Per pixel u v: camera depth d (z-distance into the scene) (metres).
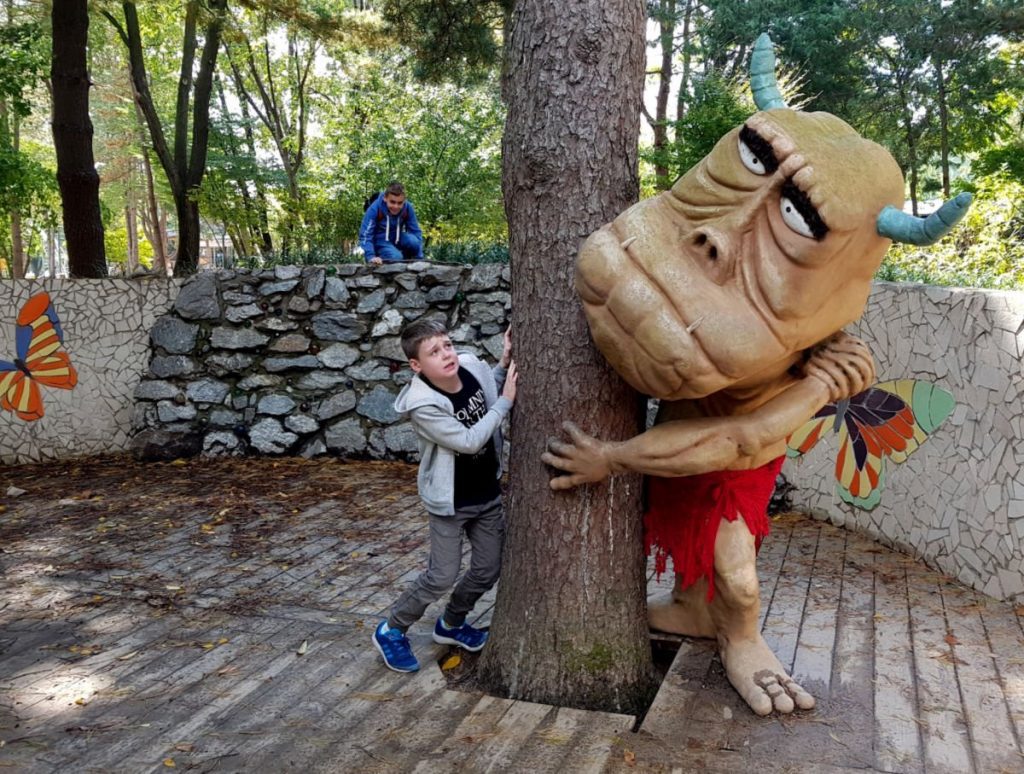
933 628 4.32
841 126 2.83
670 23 18.67
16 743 3.23
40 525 6.38
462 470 3.60
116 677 3.79
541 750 3.09
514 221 3.40
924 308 5.50
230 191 15.74
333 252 9.34
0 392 8.45
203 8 12.02
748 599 3.44
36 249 33.06
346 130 16.75
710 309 2.68
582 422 3.32
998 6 17.00
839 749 3.10
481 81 12.41
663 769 2.97
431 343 3.44
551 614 3.45
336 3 15.80
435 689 3.61
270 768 3.03
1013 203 9.10
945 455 5.28
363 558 5.55
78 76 10.17
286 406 8.39
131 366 8.65
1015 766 3.00
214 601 4.77
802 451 6.69
